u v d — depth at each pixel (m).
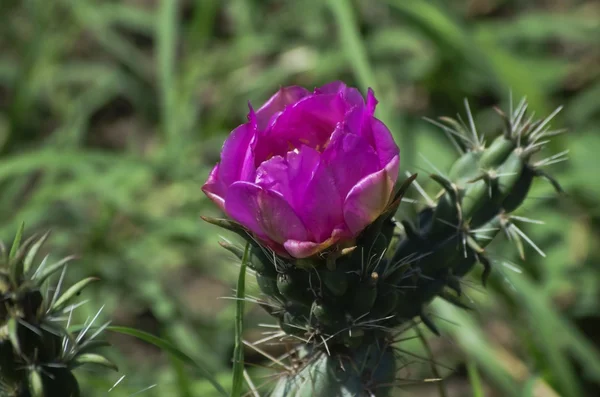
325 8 7.84
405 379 3.28
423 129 6.86
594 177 6.11
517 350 6.02
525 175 3.27
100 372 5.41
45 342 2.66
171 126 6.73
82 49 8.54
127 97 8.32
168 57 6.78
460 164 3.28
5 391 2.72
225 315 6.09
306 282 2.90
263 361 5.92
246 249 2.95
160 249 6.42
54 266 2.73
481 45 6.59
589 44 7.90
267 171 2.63
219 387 3.52
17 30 8.34
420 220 3.33
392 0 6.74
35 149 7.40
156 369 5.93
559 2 8.49
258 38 7.84
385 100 6.37
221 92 7.61
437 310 5.25
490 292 5.87
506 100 6.45
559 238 6.22
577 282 6.05
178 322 5.77
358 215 2.67
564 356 5.31
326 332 2.96
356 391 3.04
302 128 2.86
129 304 6.50
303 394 3.10
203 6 7.44
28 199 7.21
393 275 2.95
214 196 2.81
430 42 7.14
